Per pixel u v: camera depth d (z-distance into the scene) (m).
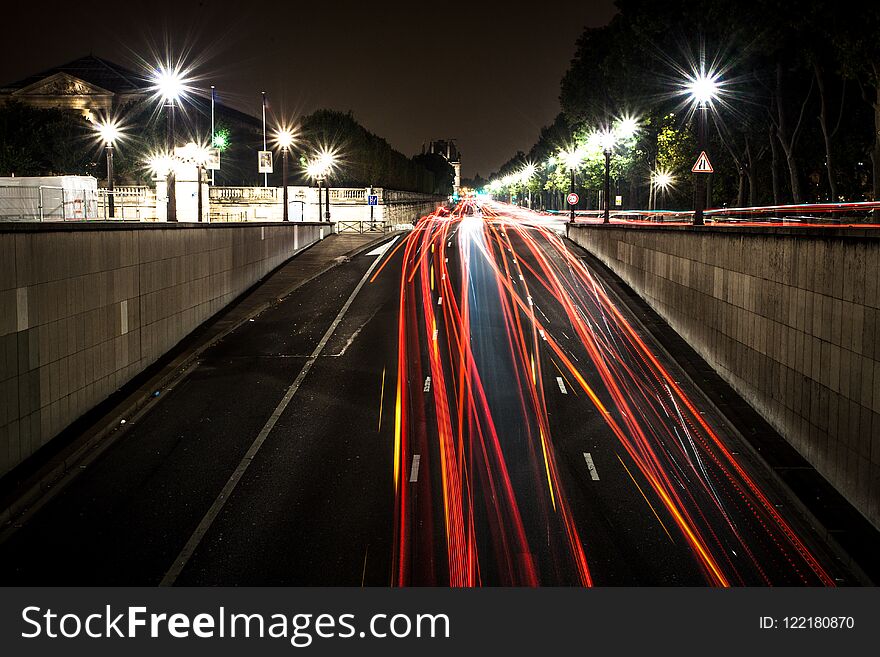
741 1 47.91
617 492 14.34
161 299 23.97
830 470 14.14
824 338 14.41
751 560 11.76
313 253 49.12
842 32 38.44
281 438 17.31
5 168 80.25
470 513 13.41
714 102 56.66
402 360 24.06
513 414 18.92
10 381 14.95
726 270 21.00
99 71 120.00
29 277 15.70
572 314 30.98
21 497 13.80
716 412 18.94
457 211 161.75
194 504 13.94
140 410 19.34
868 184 63.25
